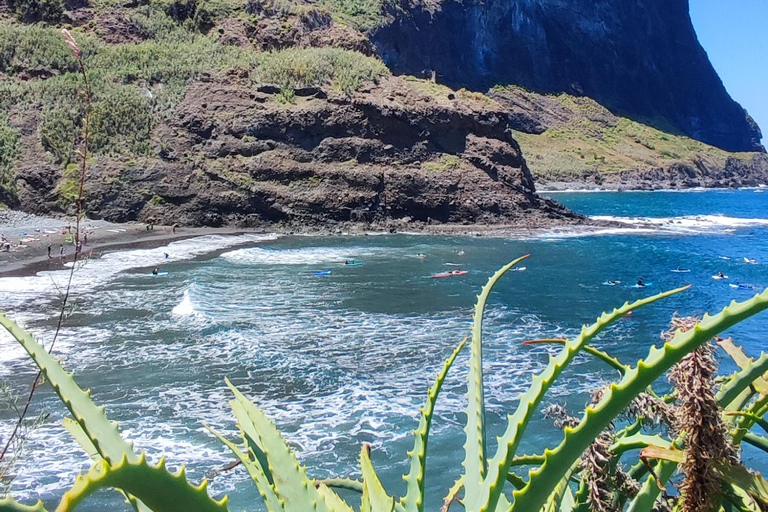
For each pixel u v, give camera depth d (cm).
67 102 5866
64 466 1298
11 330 185
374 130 6400
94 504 1160
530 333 2492
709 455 188
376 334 2444
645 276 3978
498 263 4331
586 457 211
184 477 143
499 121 6938
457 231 5997
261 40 7725
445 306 2991
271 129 6169
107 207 5481
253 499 1195
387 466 1355
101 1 7438
